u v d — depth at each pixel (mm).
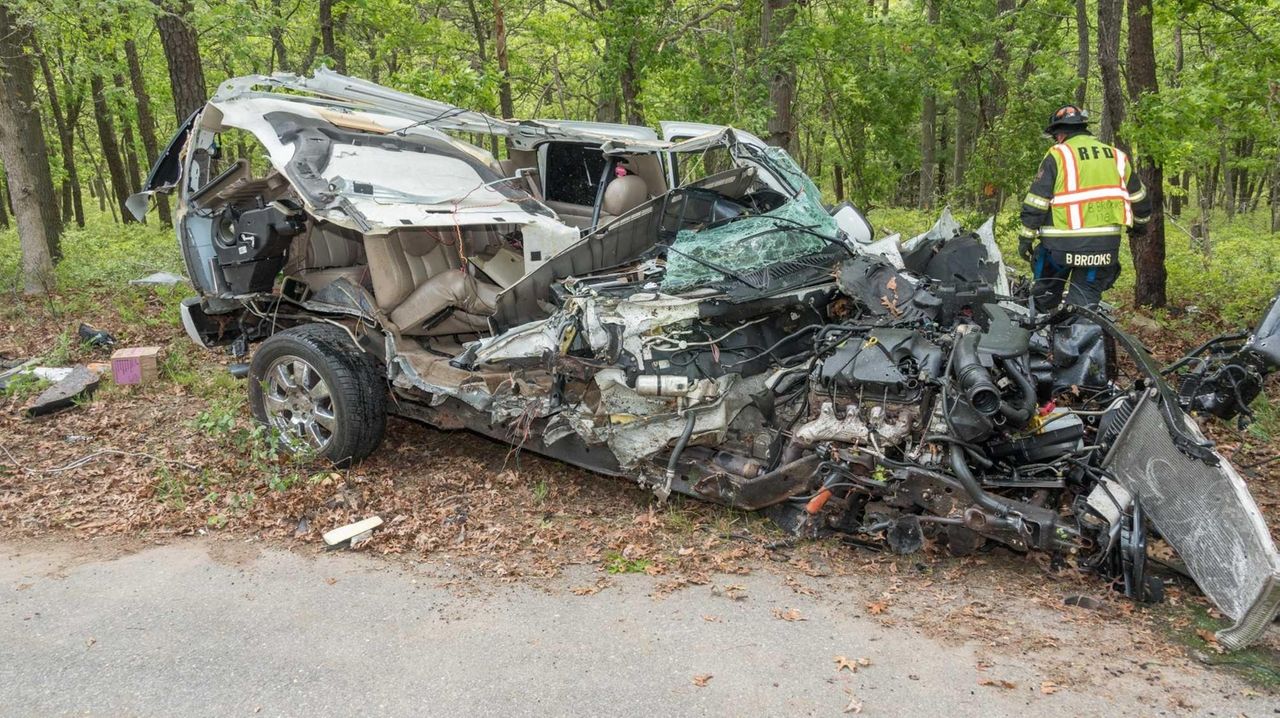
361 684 3088
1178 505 3531
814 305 4605
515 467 5375
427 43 15555
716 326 4484
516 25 15852
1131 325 8219
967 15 11312
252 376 5523
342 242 6102
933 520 3854
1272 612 3049
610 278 4938
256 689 3061
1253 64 8922
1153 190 8891
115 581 3928
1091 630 3418
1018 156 9961
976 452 3896
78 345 8477
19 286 11320
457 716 2893
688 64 12812
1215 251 13703
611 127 7449
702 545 4273
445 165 5871
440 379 4871
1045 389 4188
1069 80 10102
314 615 3605
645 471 4555
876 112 16906
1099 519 3766
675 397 4316
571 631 3453
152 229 20812
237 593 3812
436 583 3908
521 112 22312
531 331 4500
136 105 19547
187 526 4520
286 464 5234
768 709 2902
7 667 3201
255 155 8711
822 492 3953
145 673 3164
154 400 6777
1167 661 3172
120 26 14773
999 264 5316
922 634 3396
